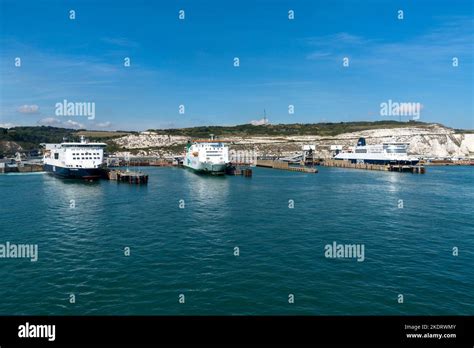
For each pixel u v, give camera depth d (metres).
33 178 128.25
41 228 52.53
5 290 31.53
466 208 66.88
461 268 36.16
